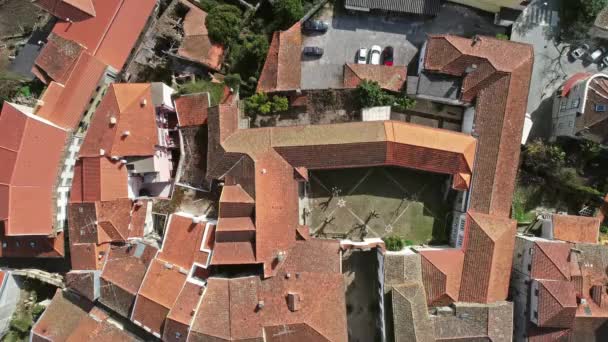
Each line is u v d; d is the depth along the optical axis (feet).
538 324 117.91
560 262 119.14
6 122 116.47
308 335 114.93
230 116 121.90
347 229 131.85
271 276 117.08
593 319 119.96
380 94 123.85
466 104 125.59
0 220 119.96
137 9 122.31
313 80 130.52
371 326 132.26
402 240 131.03
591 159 131.54
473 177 120.98
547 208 135.33
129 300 121.08
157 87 120.37
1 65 132.26
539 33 132.05
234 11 127.65
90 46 119.85
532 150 126.00
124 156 118.42
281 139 119.65
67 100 120.16
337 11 130.21
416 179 132.46
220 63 128.77
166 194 132.36
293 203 120.37
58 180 120.47
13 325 131.13
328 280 118.01
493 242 116.37
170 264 119.96
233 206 115.65
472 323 116.98
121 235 120.98
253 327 114.32
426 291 118.21
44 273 130.82
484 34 131.85
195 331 113.70
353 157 119.65
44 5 117.50
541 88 133.49
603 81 119.14
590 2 122.11
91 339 123.95
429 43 120.47
